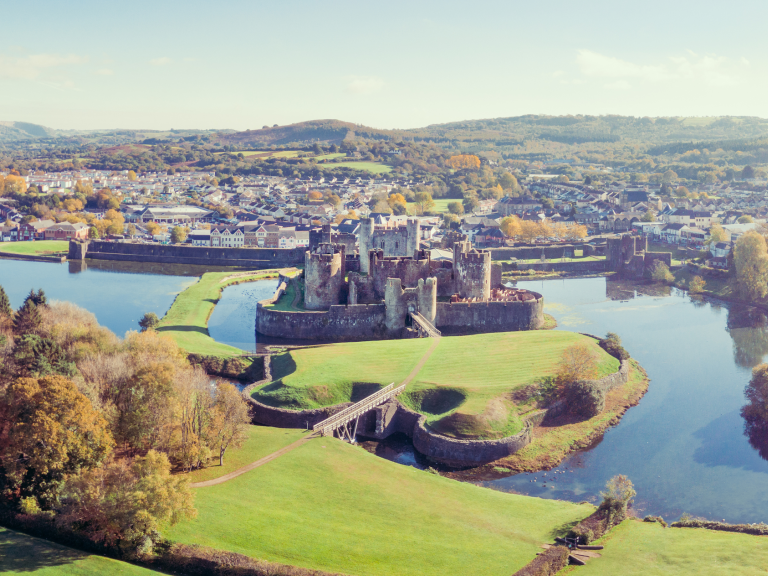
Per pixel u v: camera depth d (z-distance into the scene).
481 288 187.38
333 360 141.75
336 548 75.69
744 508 95.12
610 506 84.88
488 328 182.25
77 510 75.19
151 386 90.94
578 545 79.00
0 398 83.62
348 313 176.88
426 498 90.25
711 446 114.62
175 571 71.69
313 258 186.38
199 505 83.06
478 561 74.06
